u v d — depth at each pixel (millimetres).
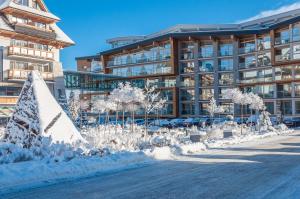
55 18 41188
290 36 57844
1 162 10891
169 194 8242
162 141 19828
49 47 41844
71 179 9961
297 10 67062
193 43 68875
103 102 35719
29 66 39875
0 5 38344
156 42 69938
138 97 32188
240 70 65375
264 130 36500
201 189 8773
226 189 8766
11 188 8641
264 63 62719
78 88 59250
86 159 12133
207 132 28625
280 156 15805
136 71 73875
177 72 68688
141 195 8148
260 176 10586
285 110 59875
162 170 11742
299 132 37344
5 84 37406
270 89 61594
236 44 65875
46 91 14984
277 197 7895
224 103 65188
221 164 13188
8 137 14414
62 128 14773
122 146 18078
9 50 36938
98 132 26047
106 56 78062
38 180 9562
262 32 62219
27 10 38625
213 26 76000
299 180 9930
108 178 10242
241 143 23281
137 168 12133
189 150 17453
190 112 68250
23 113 14500
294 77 58281
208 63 67688
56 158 11688
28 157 11609
